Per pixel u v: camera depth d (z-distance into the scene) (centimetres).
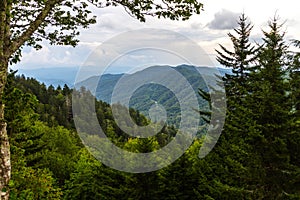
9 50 692
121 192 2862
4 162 660
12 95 1109
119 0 779
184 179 2659
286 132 1692
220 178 2022
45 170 2164
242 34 2455
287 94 1766
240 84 2306
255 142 1734
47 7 747
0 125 666
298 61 1875
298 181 1689
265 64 1805
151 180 2711
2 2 667
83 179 3719
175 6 771
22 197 1658
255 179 1728
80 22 820
